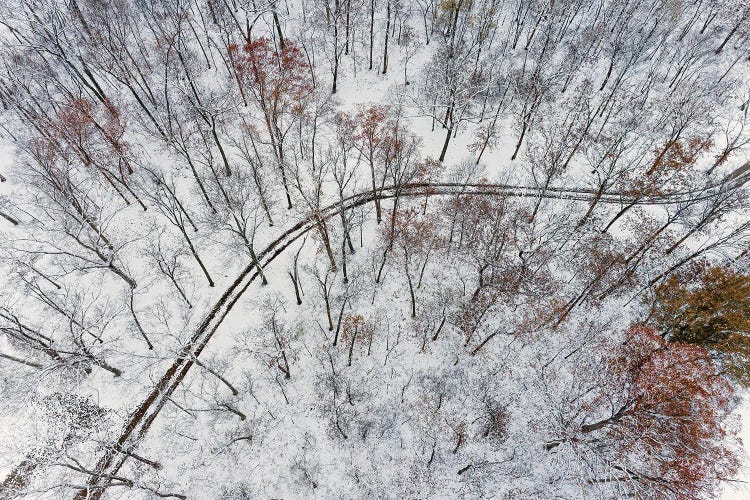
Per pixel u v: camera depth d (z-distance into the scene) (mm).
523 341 48344
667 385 36156
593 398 44156
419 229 52938
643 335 42812
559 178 57594
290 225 55281
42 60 56594
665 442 35844
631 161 52344
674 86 61844
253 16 62812
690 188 52906
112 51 51625
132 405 45812
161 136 51906
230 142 55844
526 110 59625
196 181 54406
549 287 50219
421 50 64250
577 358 45531
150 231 52625
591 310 49688
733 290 40844
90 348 47469
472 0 60938
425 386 46750
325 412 45594
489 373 47188
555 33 63875
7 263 47219
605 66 63750
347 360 48000
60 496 41344
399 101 59062
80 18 54375
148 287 50656
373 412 45750
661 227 51531
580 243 52719
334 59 62344
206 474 43031
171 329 49188
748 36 62156
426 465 43625
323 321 49719
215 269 52219
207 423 45000
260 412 45688
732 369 42562
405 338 48906
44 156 48062
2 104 56438
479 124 60625
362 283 51406
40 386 45719
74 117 50469
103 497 41812
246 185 54281
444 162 58938
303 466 43250
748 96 59625
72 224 49344
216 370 47125
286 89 55000
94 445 43500
